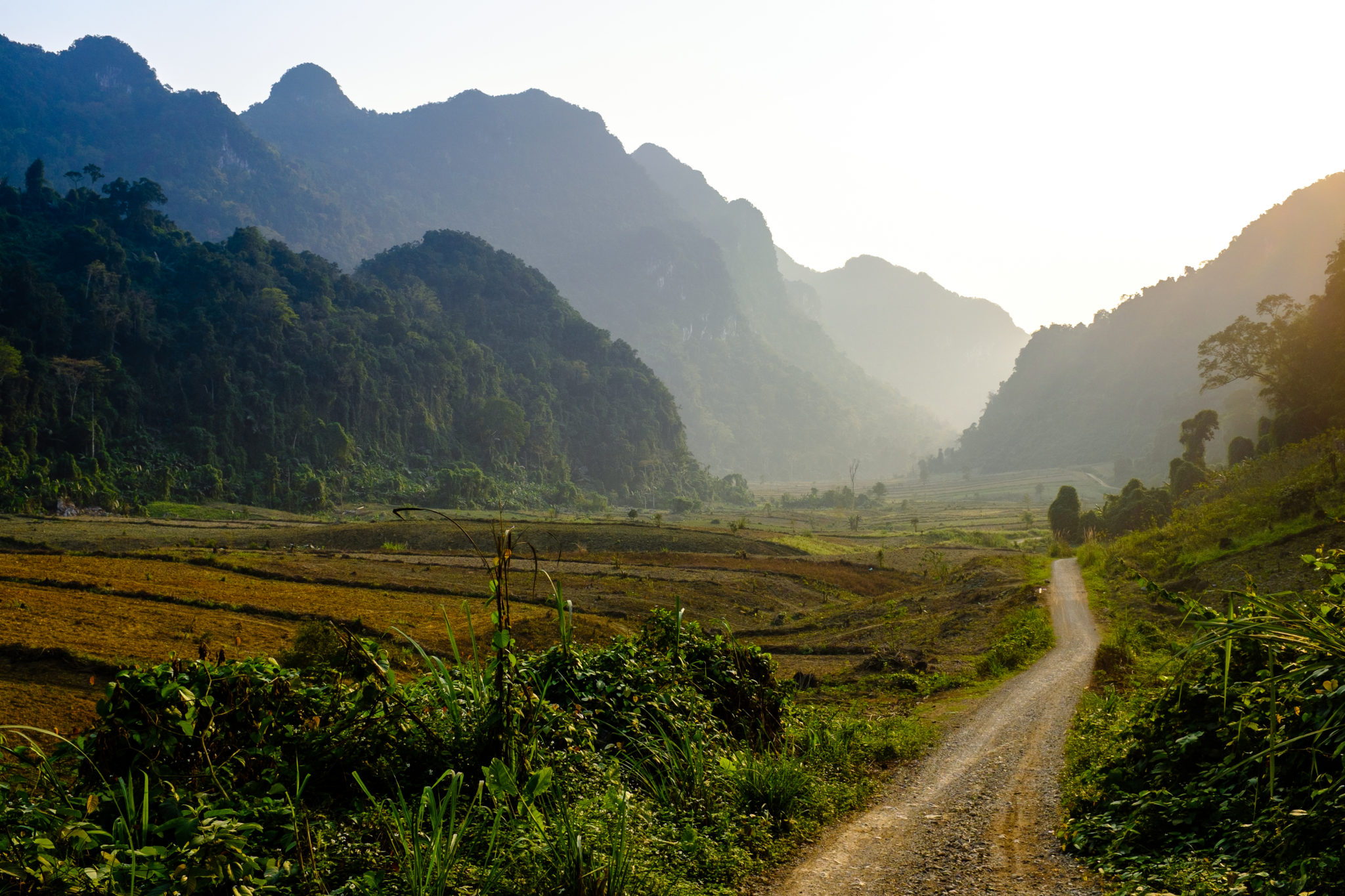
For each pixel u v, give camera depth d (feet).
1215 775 20.62
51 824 15.02
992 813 27.55
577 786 21.97
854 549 341.41
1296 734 19.52
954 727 49.44
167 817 16.49
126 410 435.12
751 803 25.66
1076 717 47.93
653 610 36.73
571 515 549.95
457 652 24.71
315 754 21.48
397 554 234.79
